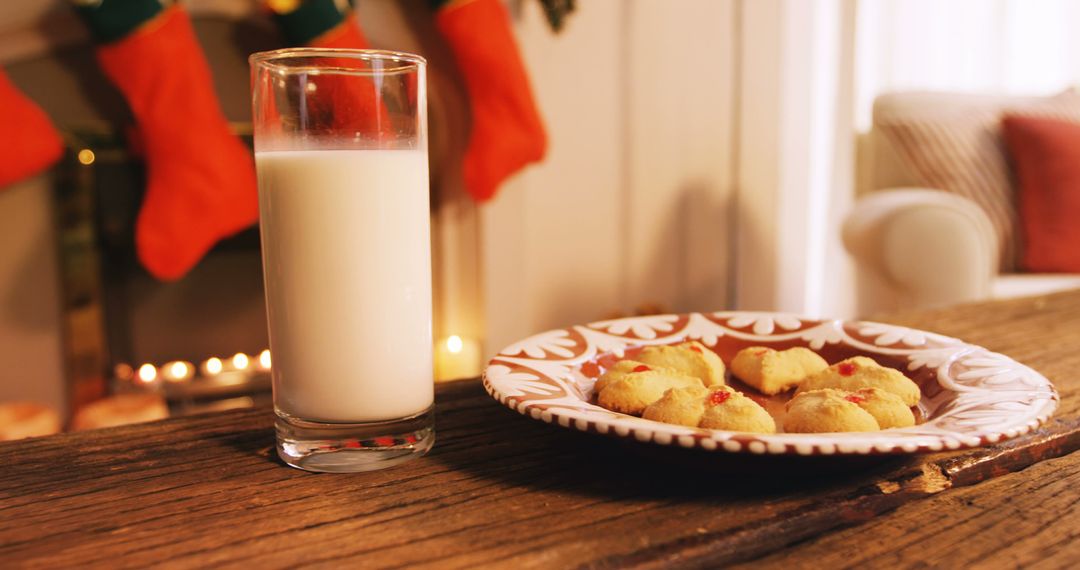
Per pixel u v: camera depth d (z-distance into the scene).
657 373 0.53
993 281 1.58
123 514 0.47
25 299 1.49
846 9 2.11
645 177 1.98
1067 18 2.49
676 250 2.07
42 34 1.41
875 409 0.49
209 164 1.42
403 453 0.51
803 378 0.56
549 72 1.80
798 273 2.24
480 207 1.76
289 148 0.50
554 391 0.52
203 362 1.65
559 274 1.91
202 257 1.62
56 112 1.44
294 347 0.50
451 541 0.45
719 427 0.48
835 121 2.16
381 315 0.50
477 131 1.63
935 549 0.45
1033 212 1.63
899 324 0.75
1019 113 1.71
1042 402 0.49
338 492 0.49
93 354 1.54
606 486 0.49
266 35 1.56
